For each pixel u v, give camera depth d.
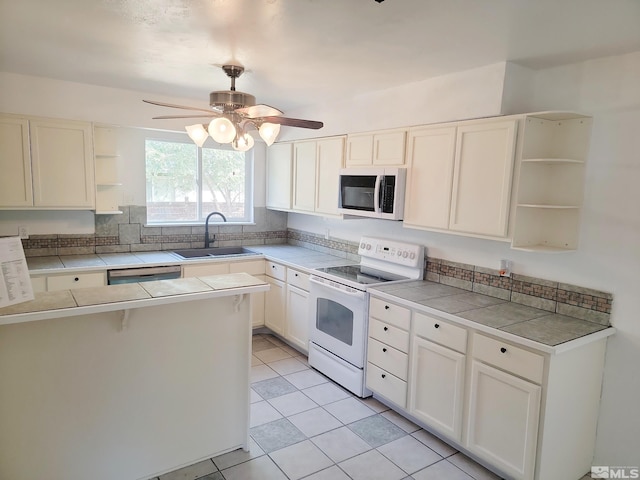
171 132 4.31
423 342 2.65
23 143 3.32
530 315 2.51
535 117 2.42
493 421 2.28
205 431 2.42
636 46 2.15
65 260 3.66
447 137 2.82
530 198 2.50
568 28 1.98
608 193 2.34
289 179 4.48
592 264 2.41
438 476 2.35
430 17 1.92
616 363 2.34
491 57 2.44
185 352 2.30
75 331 1.99
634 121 2.23
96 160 3.84
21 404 1.91
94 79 3.36
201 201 4.65
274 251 4.60
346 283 3.27
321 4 1.81
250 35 2.23
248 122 2.64
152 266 3.73
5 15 2.03
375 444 2.62
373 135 3.40
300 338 3.91
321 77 3.04
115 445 2.15
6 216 3.62
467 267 3.06
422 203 3.03
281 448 2.56
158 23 2.09
